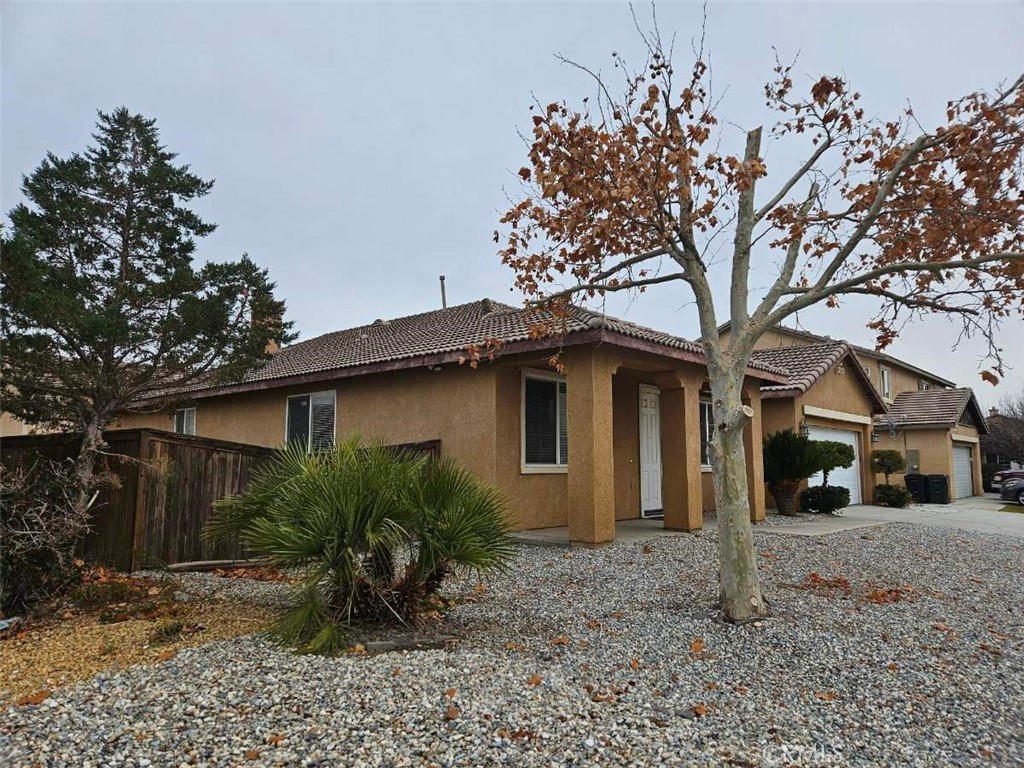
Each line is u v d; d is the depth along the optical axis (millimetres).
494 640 5121
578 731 3453
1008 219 5613
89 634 5102
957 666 4793
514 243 7043
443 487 5402
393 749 3176
